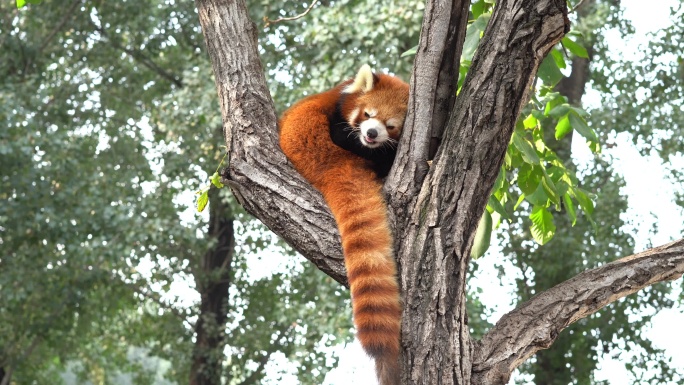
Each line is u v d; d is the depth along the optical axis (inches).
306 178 185.2
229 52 191.8
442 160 161.6
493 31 159.2
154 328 722.2
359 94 225.0
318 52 580.7
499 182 194.7
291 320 597.6
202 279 693.3
